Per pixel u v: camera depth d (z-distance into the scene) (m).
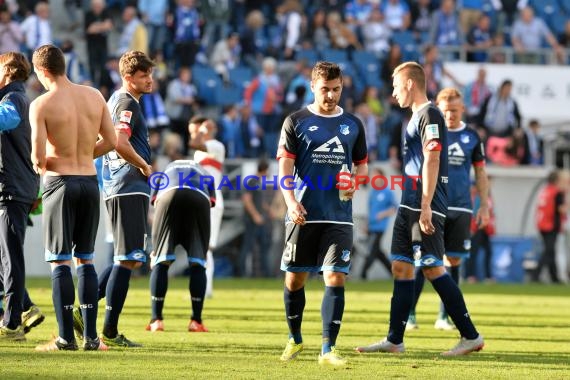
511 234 81.75
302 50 86.31
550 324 40.59
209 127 42.00
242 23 89.19
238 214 75.81
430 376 22.81
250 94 80.25
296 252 25.23
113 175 28.69
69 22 86.12
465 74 84.25
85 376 21.58
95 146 26.77
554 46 91.25
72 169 26.02
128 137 28.00
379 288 65.25
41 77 26.39
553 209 77.94
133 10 81.31
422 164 28.17
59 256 25.98
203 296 34.12
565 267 80.06
